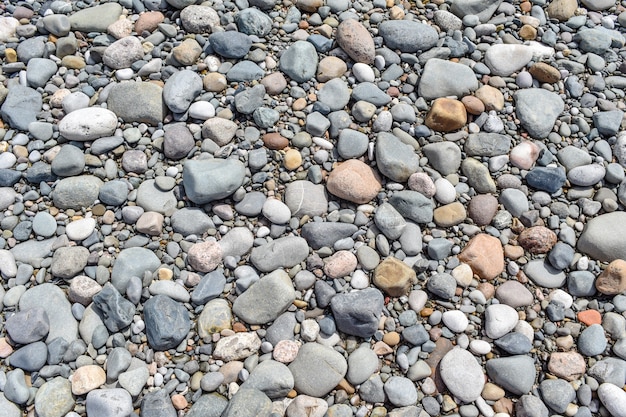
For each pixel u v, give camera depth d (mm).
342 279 1194
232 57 1338
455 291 1191
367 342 1164
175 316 1148
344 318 1152
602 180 1269
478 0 1391
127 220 1221
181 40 1357
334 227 1212
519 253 1222
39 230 1214
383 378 1144
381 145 1256
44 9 1394
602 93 1342
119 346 1146
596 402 1139
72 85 1325
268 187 1245
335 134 1284
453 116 1280
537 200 1250
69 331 1158
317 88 1324
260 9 1395
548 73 1337
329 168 1265
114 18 1380
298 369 1137
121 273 1178
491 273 1204
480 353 1158
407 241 1213
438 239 1219
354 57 1343
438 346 1163
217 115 1289
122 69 1330
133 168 1253
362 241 1222
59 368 1134
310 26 1382
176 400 1119
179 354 1147
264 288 1167
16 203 1235
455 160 1266
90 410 1107
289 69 1319
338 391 1135
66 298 1181
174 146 1253
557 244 1217
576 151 1281
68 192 1225
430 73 1322
